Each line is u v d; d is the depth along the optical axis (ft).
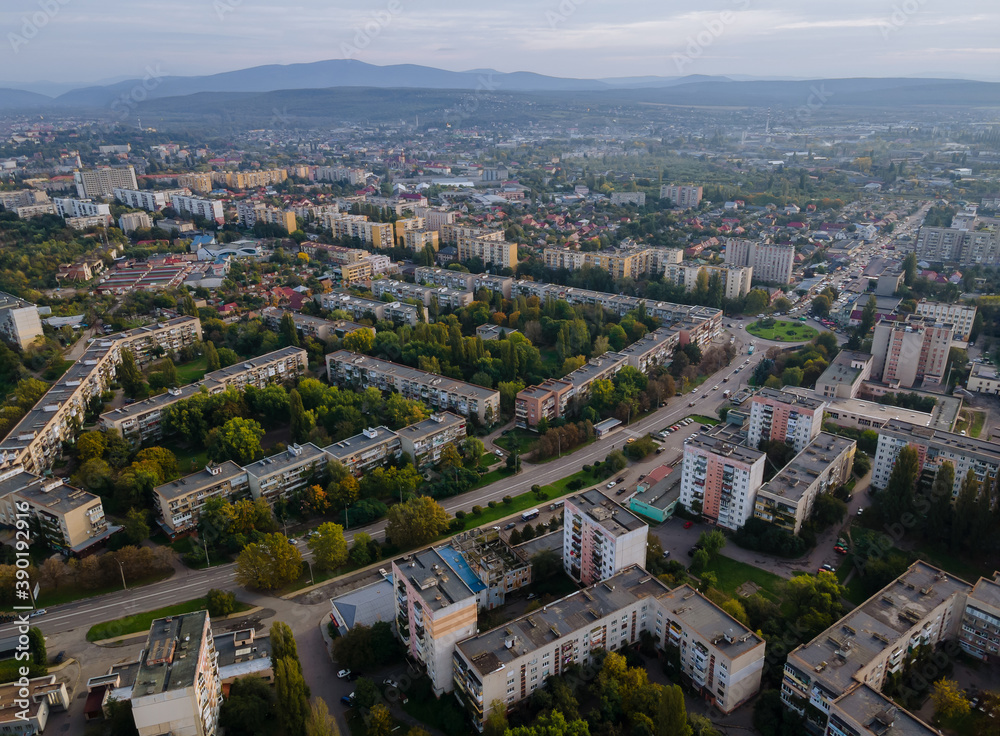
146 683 606.55
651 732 637.30
